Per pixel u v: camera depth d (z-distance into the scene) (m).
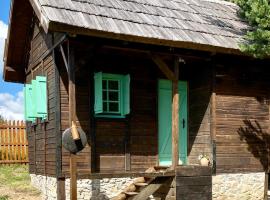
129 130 10.58
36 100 10.71
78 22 8.11
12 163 16.70
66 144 8.09
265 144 11.85
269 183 11.91
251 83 11.76
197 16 11.24
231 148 11.24
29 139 13.71
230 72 11.38
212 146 10.84
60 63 9.84
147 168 10.78
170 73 9.54
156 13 10.26
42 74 11.42
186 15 11.00
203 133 11.19
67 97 9.88
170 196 9.52
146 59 11.08
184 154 11.67
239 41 10.45
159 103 11.29
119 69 10.65
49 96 10.53
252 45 9.52
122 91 10.55
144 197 9.29
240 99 11.51
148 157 10.85
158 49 9.50
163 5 11.11
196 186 9.63
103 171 10.13
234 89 11.42
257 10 9.18
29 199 10.99
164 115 11.34
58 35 9.39
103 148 10.21
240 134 11.43
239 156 11.35
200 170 9.72
